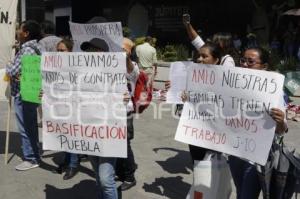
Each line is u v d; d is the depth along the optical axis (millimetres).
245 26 18844
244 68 3418
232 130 3520
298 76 4039
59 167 5879
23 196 5129
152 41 11492
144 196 5133
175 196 5148
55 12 25219
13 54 5898
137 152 6953
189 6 20172
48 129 4188
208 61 3980
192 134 3748
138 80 4602
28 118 5824
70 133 4078
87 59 3904
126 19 22219
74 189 5355
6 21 5816
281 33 17281
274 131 3295
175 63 4633
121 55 3781
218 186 3834
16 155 6605
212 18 19906
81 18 24281
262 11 17766
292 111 9594
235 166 3834
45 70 4148
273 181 3486
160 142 7602
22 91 5422
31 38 5625
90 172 5941
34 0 19266
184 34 20234
